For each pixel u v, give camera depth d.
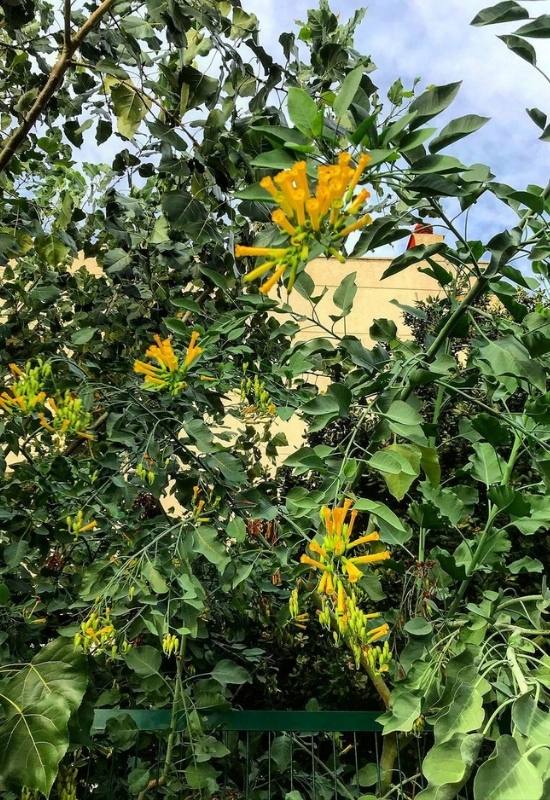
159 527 2.55
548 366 2.12
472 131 1.39
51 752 1.54
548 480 1.95
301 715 2.59
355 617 1.59
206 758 2.41
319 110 1.31
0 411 2.92
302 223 1.14
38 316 3.54
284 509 2.59
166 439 2.69
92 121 2.97
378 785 2.46
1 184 3.31
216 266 2.98
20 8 2.52
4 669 1.74
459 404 4.16
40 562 2.92
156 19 2.32
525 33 1.41
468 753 1.41
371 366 2.00
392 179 1.59
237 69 2.47
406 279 7.41
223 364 2.72
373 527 2.42
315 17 2.96
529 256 1.76
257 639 3.87
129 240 2.81
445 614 2.44
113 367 3.12
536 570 2.28
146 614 2.46
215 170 2.44
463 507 2.36
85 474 2.76
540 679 1.54
